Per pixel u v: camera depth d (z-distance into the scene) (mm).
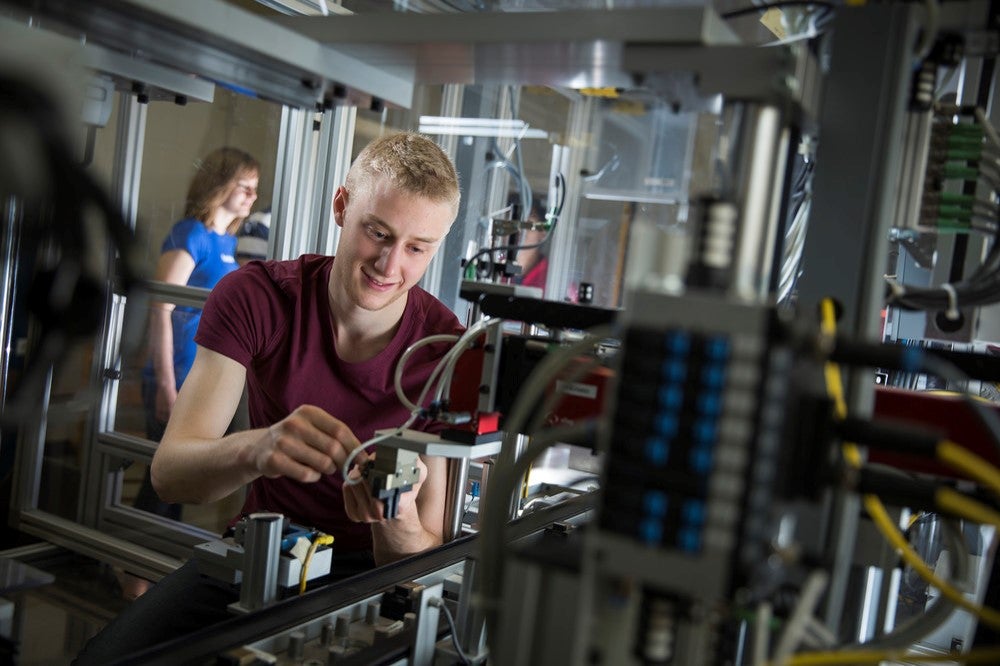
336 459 1338
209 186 3301
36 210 448
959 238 1165
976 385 1464
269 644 1014
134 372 3291
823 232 882
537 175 2941
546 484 1921
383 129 3188
